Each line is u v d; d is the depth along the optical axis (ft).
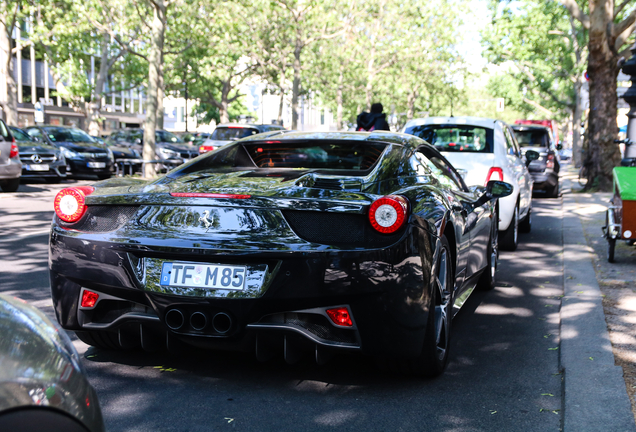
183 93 156.35
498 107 171.94
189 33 109.19
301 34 108.68
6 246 25.43
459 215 13.74
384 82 164.96
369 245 10.21
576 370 12.07
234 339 10.39
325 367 12.41
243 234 10.32
